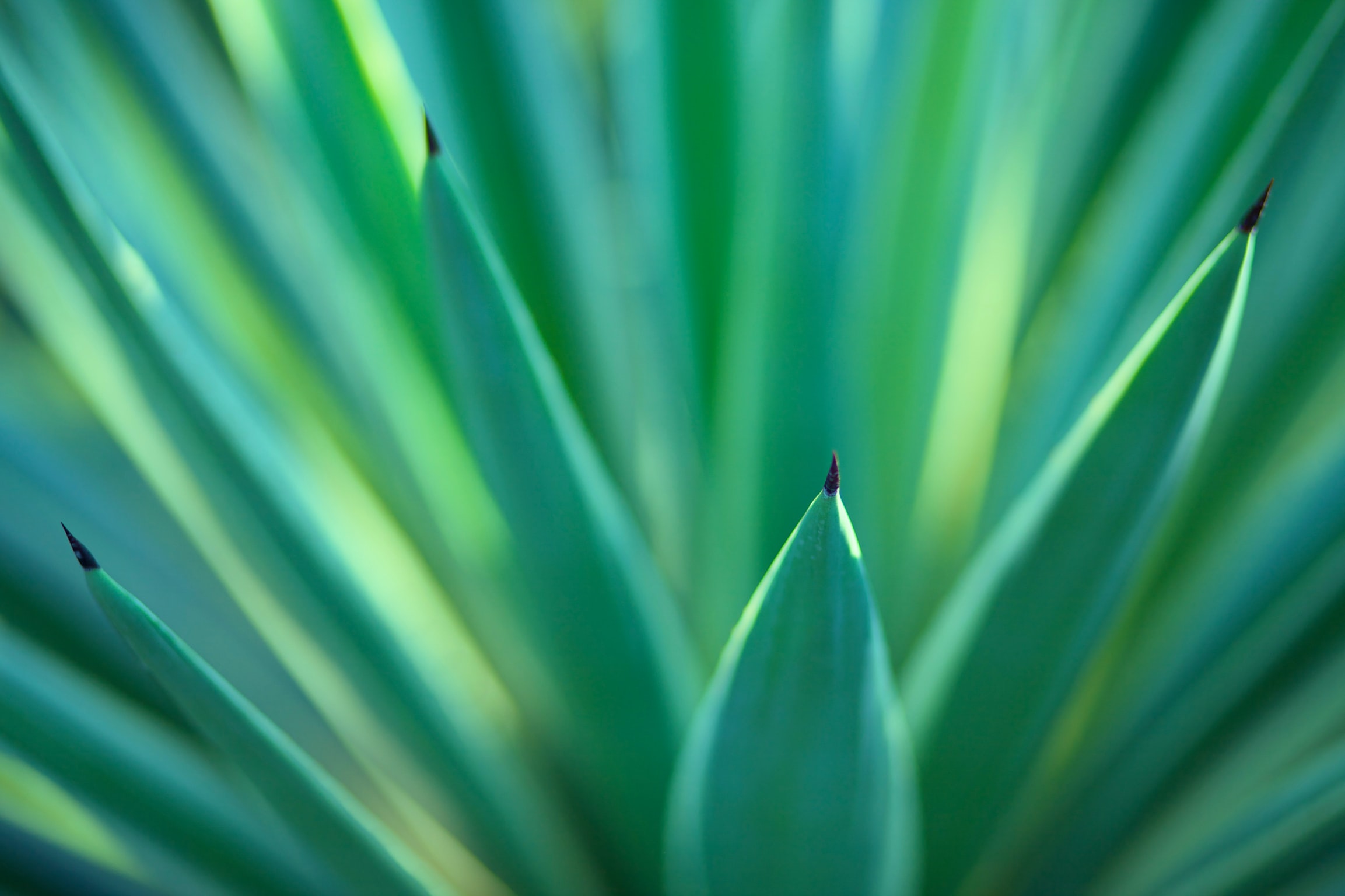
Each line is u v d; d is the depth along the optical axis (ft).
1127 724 3.10
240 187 3.31
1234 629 3.06
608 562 2.76
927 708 2.82
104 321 2.79
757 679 2.51
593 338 3.21
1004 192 3.29
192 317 3.28
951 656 2.78
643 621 2.81
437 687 3.03
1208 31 3.10
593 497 2.72
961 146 3.01
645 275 3.55
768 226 2.88
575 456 2.68
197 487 2.95
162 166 3.23
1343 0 2.80
